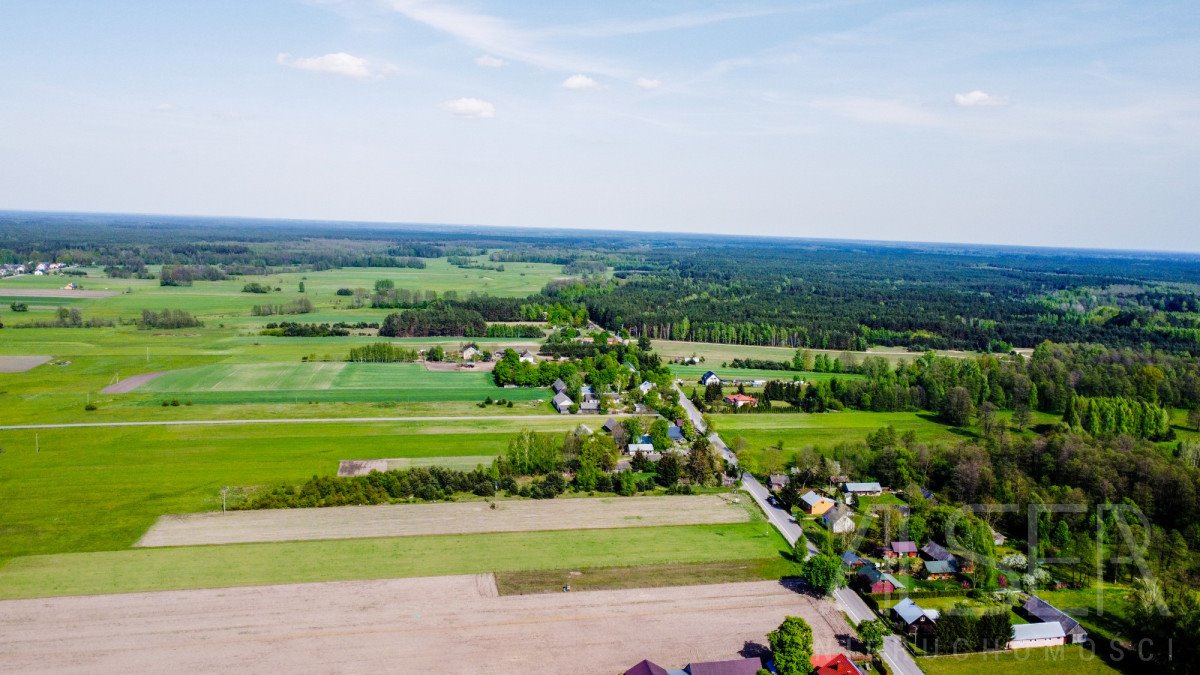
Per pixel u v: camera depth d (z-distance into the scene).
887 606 102.88
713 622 97.25
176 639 88.81
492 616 96.38
